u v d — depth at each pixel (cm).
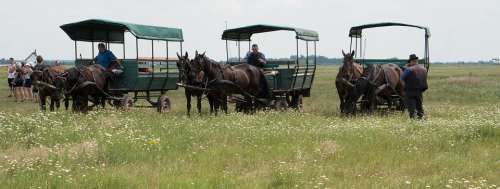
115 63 2258
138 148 1312
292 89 2370
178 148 1347
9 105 2914
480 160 1254
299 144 1410
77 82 2128
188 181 1005
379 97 2339
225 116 2003
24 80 3123
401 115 2172
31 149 1302
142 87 2244
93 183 982
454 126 1662
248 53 2423
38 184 969
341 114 2205
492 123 1670
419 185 1006
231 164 1200
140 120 1844
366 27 2588
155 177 1043
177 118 1956
